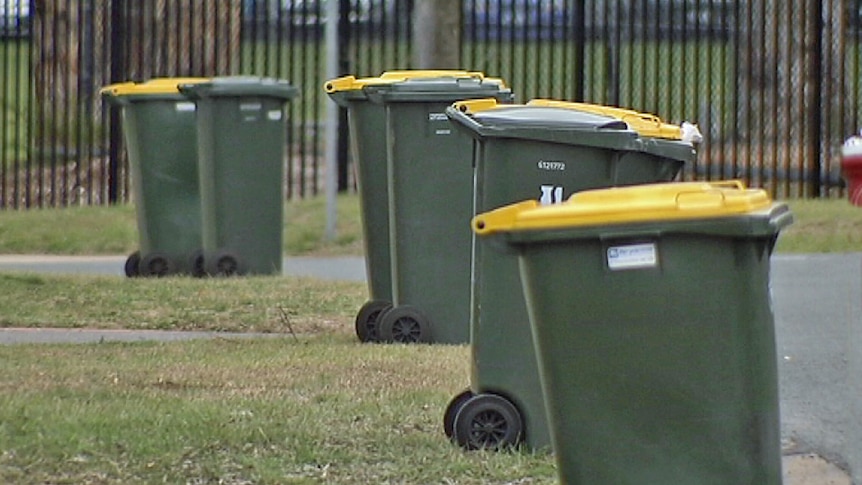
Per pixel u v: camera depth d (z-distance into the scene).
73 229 54.03
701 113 63.25
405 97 32.31
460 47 51.34
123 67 58.78
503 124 24.81
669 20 58.16
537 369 24.00
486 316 24.12
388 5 60.53
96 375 28.81
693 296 18.17
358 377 29.00
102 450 22.92
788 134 57.38
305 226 52.84
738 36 57.84
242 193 43.91
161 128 45.25
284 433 24.12
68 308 38.16
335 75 50.78
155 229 45.44
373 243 34.72
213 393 27.20
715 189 18.75
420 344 32.91
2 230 53.72
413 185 32.72
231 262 44.06
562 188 24.88
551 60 57.88
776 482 18.48
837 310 37.88
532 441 24.08
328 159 51.62
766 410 18.33
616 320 18.34
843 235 49.91
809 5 58.16
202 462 22.66
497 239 18.59
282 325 36.78
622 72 66.06
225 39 61.81
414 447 24.00
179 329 36.44
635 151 24.61
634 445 18.47
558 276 18.44
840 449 25.77
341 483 22.14
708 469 18.34
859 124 62.06
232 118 43.62
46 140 64.88
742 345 18.17
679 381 18.30
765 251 18.23
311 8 62.09
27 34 63.66
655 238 18.19
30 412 24.75
